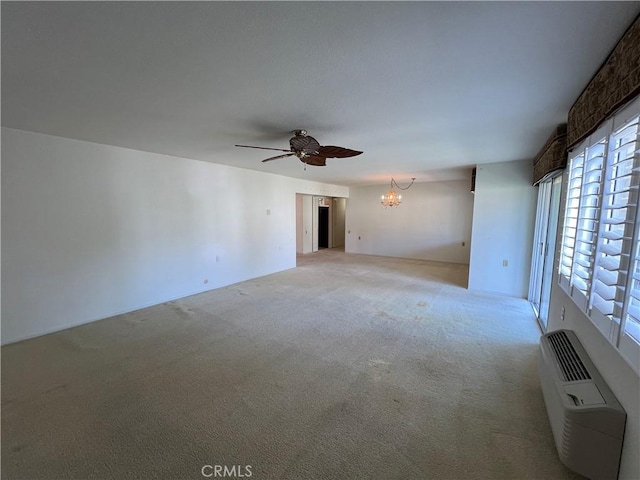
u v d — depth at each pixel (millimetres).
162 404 2168
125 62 1708
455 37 1449
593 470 1484
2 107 2428
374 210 9266
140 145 3809
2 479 1557
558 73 1811
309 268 7250
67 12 1255
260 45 1535
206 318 3893
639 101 1282
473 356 2893
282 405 2164
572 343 2045
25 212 3170
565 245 2498
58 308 3455
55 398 2221
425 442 1821
